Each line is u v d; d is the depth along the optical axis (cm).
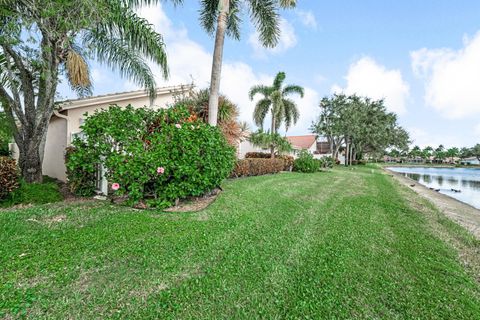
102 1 534
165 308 212
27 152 618
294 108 1941
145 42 712
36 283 233
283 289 248
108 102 904
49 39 542
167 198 539
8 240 321
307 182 1088
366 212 585
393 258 332
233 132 1040
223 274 269
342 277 276
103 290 230
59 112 792
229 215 486
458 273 298
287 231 418
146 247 321
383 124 3494
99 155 540
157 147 517
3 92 583
